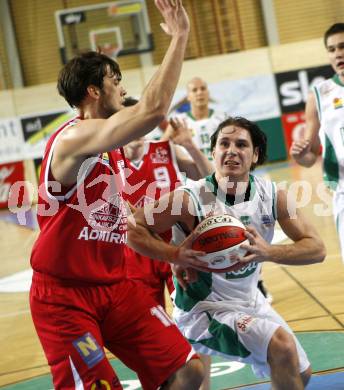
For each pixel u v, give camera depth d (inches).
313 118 210.5
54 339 128.7
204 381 156.3
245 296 145.3
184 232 147.7
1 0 725.3
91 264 130.6
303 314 228.4
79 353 127.0
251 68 692.1
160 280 181.3
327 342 197.5
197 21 742.5
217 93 687.7
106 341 134.7
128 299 134.3
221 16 743.7
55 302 129.0
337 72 204.1
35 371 204.8
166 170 212.1
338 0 746.2
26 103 661.9
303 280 273.1
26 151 663.1
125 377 190.5
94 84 130.3
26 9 730.2
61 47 733.3
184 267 139.6
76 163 122.6
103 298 132.0
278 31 751.1
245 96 692.1
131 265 179.8
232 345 136.8
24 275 357.1
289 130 698.8
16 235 504.7
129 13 733.3
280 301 248.1
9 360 220.4
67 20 730.8
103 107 132.6
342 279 265.9
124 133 116.0
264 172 628.4
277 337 131.6
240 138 142.9
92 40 736.3
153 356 130.5
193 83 357.4
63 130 126.0
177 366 129.2
